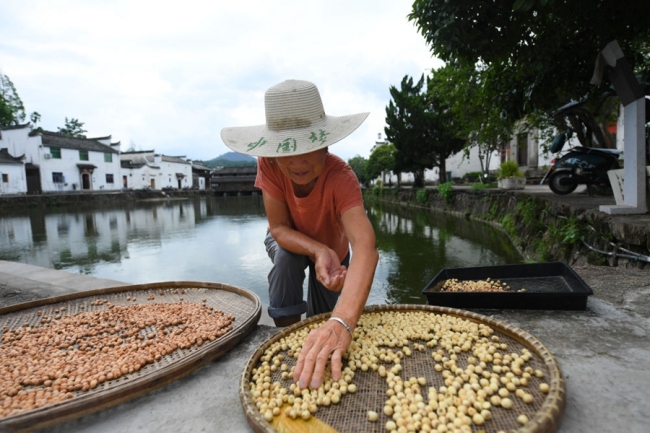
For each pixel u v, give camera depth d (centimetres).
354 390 108
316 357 108
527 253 625
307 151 127
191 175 5109
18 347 149
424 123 1741
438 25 383
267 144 133
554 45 401
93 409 105
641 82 458
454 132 1612
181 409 108
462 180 2361
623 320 158
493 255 666
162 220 1734
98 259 828
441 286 224
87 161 3105
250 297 192
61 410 99
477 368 112
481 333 137
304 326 146
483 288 214
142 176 3906
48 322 180
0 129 2717
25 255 887
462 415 91
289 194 166
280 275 175
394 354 125
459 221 1140
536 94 502
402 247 782
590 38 435
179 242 1054
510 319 164
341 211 152
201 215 2008
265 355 128
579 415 95
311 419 96
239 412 105
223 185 5094
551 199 602
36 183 2734
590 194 654
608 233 354
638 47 566
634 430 88
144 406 110
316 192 154
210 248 944
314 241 162
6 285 345
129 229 1386
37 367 132
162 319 173
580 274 231
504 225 855
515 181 1095
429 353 128
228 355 142
